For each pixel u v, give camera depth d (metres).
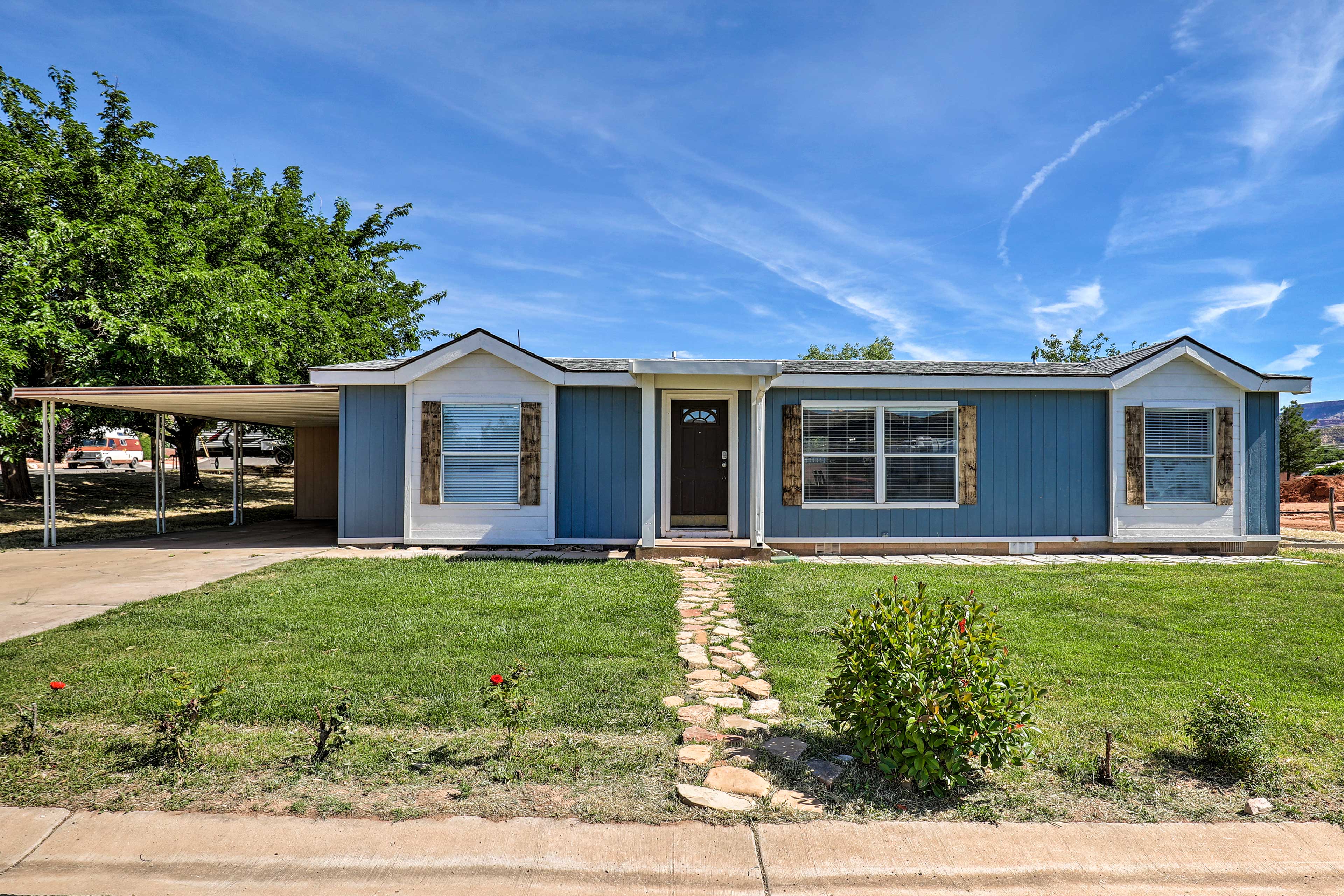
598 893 2.51
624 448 10.46
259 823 2.86
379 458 10.45
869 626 3.40
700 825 2.88
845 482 10.55
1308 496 25.67
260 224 18.00
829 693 3.47
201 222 16.02
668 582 7.59
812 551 10.47
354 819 2.89
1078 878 2.60
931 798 3.09
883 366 11.01
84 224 12.74
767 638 5.59
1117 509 10.63
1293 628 5.84
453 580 7.53
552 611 6.22
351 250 24.19
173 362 13.17
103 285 12.96
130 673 4.47
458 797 3.05
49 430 11.07
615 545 10.42
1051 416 10.68
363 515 10.45
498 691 4.22
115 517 15.77
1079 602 6.69
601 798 3.06
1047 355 32.03
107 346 12.57
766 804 3.02
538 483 10.26
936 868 2.64
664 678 4.54
